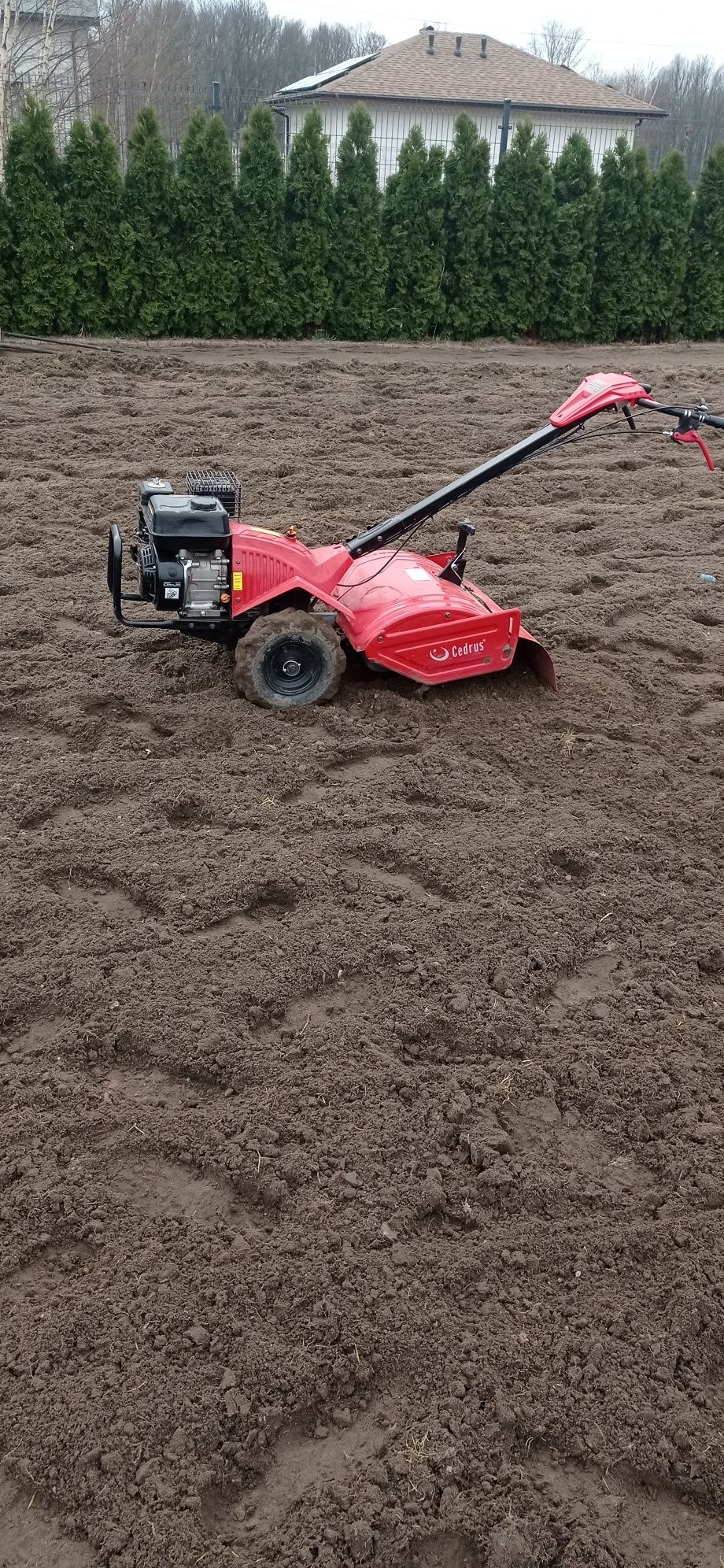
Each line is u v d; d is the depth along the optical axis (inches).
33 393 499.8
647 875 181.5
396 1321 108.0
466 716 228.5
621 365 650.8
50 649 250.5
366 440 447.2
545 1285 113.1
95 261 661.3
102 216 657.0
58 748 212.8
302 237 693.3
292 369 580.4
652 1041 145.8
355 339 729.0
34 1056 138.6
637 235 740.0
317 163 685.9
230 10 2122.3
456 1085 136.6
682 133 1679.4
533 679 244.4
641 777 210.7
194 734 214.8
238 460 409.7
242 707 224.2
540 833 189.6
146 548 223.1
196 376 555.8
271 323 709.9
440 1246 116.6
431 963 156.8
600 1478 97.1
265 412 486.0
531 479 409.1
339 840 183.6
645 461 434.6
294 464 407.2
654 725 232.1
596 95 1424.7
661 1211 122.0
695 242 766.5
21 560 304.7
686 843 191.6
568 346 746.2
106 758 207.3
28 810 189.2
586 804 201.0
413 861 179.6
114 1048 140.0
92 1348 105.0
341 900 170.1
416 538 339.3
